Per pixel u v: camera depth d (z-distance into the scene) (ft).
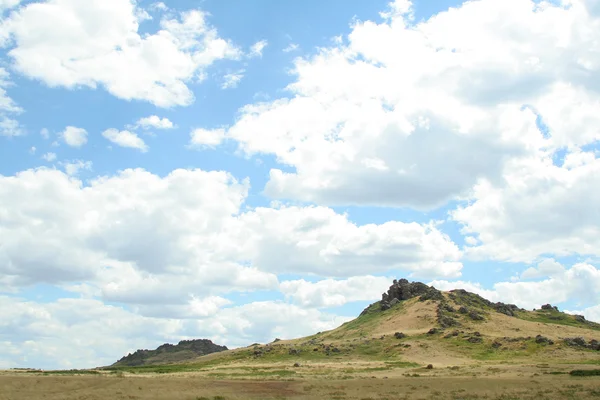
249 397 203.51
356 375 356.59
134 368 538.47
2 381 247.29
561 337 583.99
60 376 301.02
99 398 191.31
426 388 239.91
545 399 186.70
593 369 333.83
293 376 352.08
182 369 484.74
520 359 489.67
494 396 198.80
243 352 626.23
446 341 585.63
